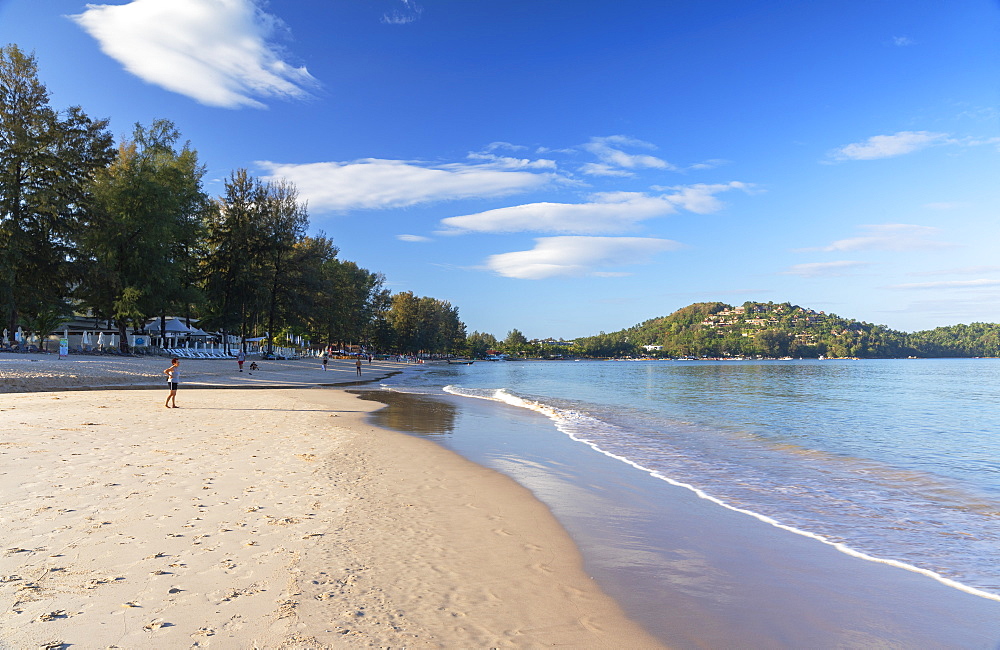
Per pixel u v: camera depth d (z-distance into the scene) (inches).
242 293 2402.8
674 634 181.0
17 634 157.4
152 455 422.0
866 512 335.3
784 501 358.3
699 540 279.3
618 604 201.8
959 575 239.1
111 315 1813.5
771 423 810.8
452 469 433.1
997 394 1483.8
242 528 259.6
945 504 354.9
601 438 630.5
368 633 166.9
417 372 3011.8
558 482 400.5
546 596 205.0
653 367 5221.5
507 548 254.7
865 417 908.0
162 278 1796.3
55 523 254.2
